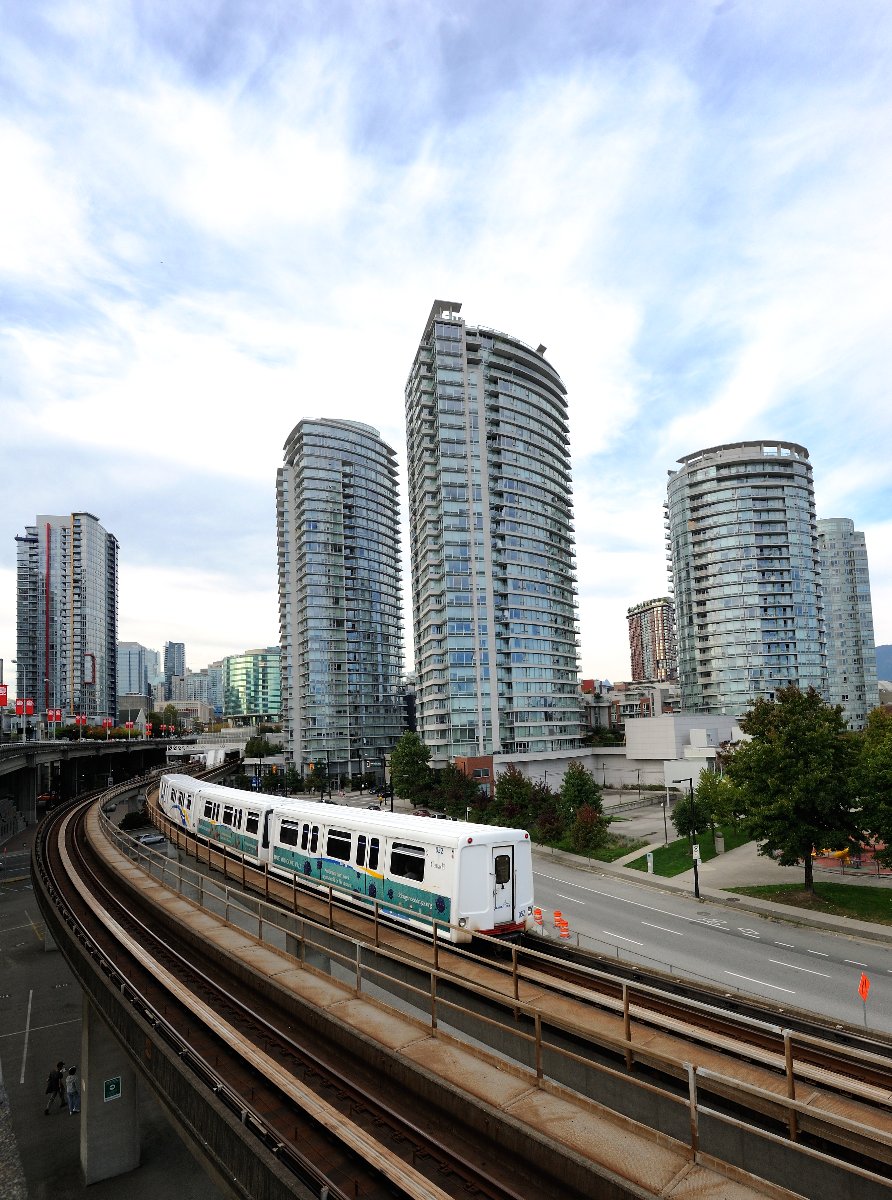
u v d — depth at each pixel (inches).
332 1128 347.9
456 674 3747.5
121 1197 839.7
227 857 1115.9
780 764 1405.0
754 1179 268.7
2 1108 1011.3
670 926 1304.1
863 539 6845.5
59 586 7849.4
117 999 583.8
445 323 4010.8
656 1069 405.7
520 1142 318.0
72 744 3850.9
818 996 938.7
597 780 4185.5
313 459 5590.6
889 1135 233.8
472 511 3917.3
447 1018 560.7
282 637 6053.2
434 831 673.6
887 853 1315.2
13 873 2349.9
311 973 594.6
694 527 5191.9
